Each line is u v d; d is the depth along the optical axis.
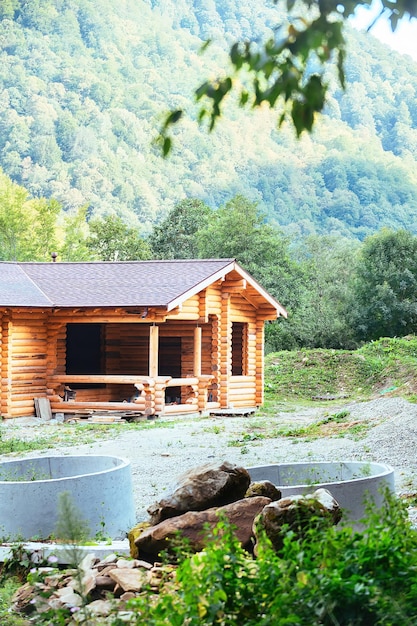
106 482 9.86
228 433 22.09
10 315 25.66
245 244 53.31
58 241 68.00
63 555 7.48
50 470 11.48
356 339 52.12
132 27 160.62
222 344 28.20
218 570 5.05
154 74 151.00
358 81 160.12
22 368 26.06
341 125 149.38
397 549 5.21
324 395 33.41
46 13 148.88
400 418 20.20
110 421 25.30
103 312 26.14
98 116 132.75
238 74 4.21
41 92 134.75
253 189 131.50
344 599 4.71
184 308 26.66
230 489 8.30
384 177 136.75
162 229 65.31
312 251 68.75
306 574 4.82
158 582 6.90
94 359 31.08
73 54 148.12
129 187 124.94
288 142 140.75
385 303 51.69
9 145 124.81
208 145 134.25
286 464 11.29
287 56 4.18
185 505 8.12
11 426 24.34
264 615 4.85
